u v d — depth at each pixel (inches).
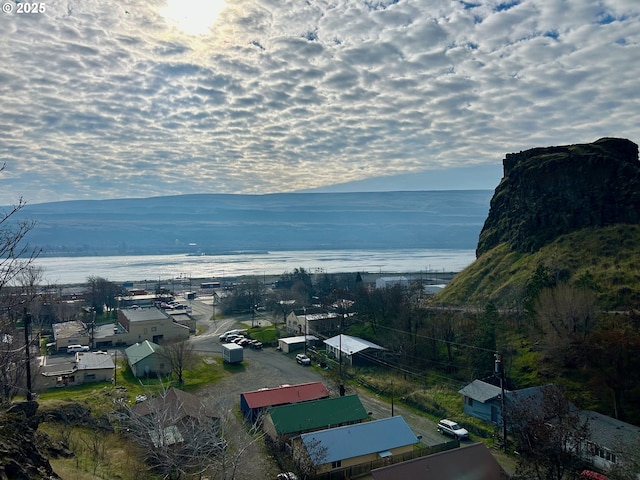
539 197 3366.1
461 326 2527.1
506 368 2100.1
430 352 2482.8
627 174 3031.5
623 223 2876.5
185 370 2554.1
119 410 1715.1
